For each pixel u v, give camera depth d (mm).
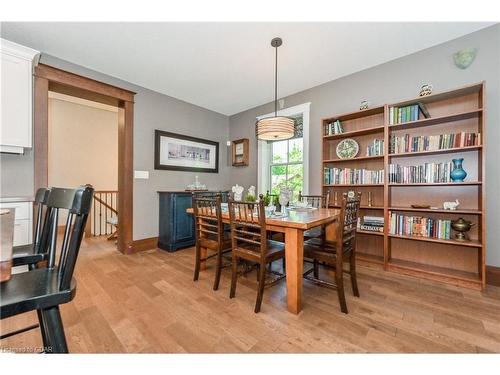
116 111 5414
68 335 1412
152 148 3551
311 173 3490
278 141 4164
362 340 1385
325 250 1897
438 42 2400
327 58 2695
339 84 3191
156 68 2906
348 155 3037
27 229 2197
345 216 1789
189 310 1721
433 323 1558
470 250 2281
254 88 3531
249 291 2053
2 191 2316
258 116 4273
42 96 2504
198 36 2273
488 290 2041
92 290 2045
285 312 1702
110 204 4746
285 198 2131
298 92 3654
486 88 2172
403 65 2658
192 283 2213
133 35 2250
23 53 2221
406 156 2619
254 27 2146
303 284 2223
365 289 2084
